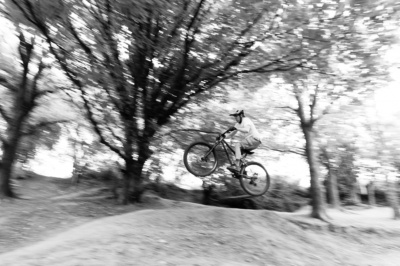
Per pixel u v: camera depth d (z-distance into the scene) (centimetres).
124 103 1077
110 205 1171
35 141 1839
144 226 798
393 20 859
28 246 771
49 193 1955
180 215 927
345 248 1070
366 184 3338
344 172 2389
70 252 585
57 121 1611
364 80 1042
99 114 1110
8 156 1451
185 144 1321
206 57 1044
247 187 820
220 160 1104
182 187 2108
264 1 865
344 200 3156
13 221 991
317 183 1495
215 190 2017
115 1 776
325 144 1820
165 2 802
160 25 928
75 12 823
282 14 919
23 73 1491
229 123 1344
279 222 1038
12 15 886
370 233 1331
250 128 784
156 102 1141
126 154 1147
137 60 1047
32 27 891
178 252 645
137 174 1184
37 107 1638
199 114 1352
